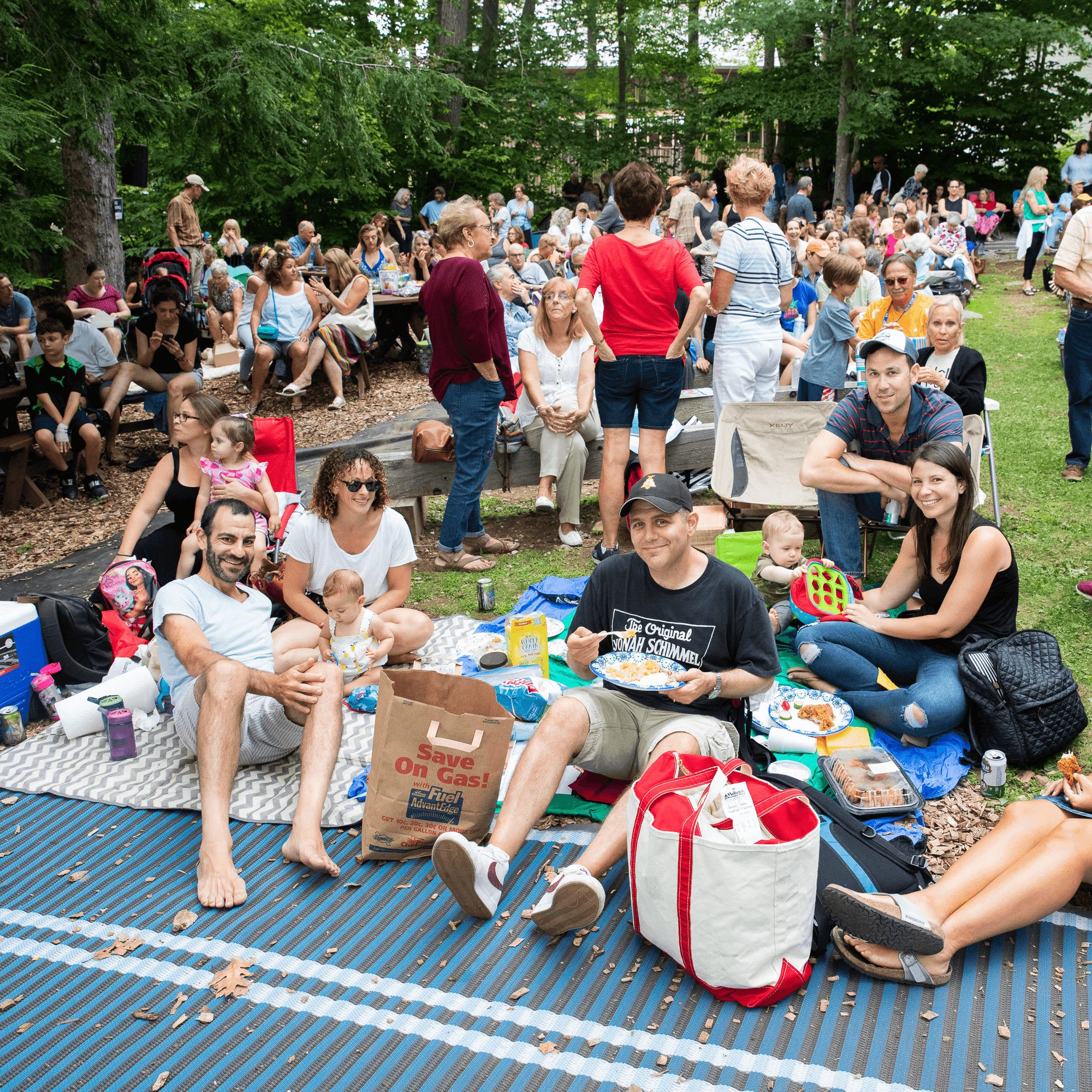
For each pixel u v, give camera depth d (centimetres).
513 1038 259
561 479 628
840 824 308
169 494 521
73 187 1102
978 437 540
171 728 428
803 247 1394
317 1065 253
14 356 917
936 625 395
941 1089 238
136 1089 247
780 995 265
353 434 899
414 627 461
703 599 331
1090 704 407
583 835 343
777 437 589
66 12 801
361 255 1180
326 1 1991
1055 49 2509
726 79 2778
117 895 326
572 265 1273
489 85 2358
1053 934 290
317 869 328
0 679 434
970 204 1775
